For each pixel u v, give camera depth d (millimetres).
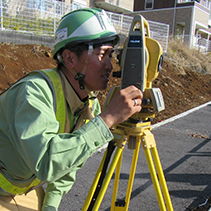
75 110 1357
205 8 23219
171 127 5672
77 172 3215
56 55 1379
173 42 15031
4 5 7586
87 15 1278
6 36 6469
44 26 8484
